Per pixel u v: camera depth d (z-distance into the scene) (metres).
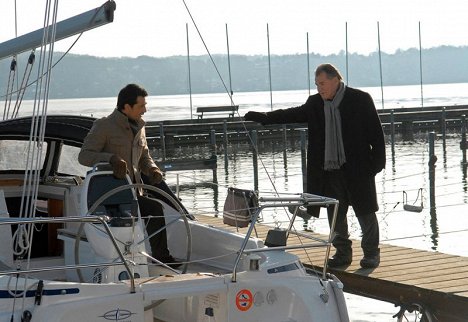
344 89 7.82
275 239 6.00
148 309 5.64
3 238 6.61
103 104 136.62
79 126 7.66
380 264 8.80
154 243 6.42
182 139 34.56
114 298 5.03
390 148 33.81
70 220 4.95
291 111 8.02
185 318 5.91
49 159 7.81
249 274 5.42
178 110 84.44
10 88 8.07
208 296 5.62
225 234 6.40
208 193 22.09
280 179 24.69
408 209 12.91
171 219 6.95
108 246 5.74
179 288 5.20
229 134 35.72
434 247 13.75
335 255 8.80
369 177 7.96
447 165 27.22
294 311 5.58
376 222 8.47
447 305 7.57
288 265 5.66
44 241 7.46
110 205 6.10
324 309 5.56
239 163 29.80
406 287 7.89
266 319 5.49
